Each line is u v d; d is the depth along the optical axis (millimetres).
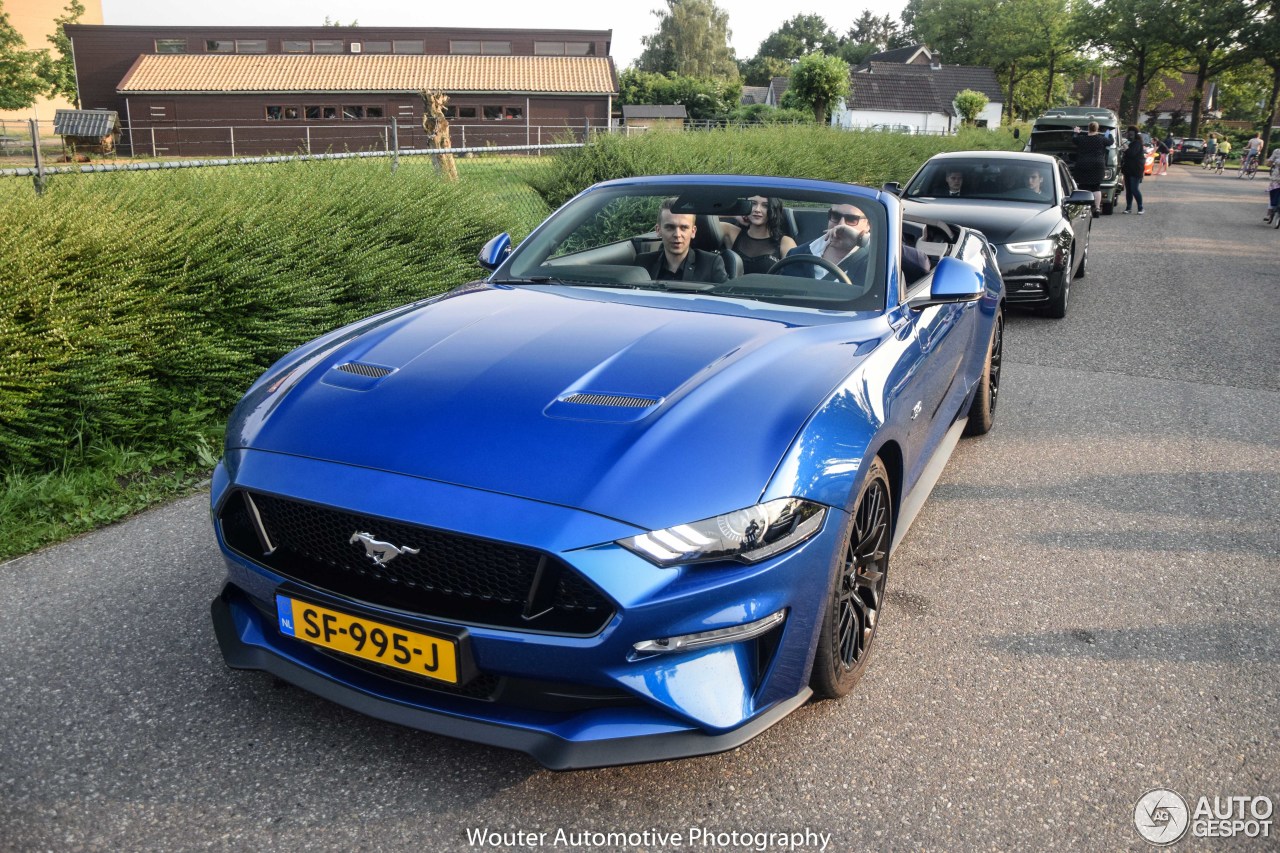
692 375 2402
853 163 16375
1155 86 77062
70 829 2078
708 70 96938
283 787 2238
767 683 2182
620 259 3473
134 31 45406
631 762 2041
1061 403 5734
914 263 3703
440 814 2170
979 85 81438
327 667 2279
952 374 3852
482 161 9789
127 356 4082
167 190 5004
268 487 2209
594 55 46750
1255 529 3941
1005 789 2311
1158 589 3400
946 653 2938
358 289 5402
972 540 3791
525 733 2080
